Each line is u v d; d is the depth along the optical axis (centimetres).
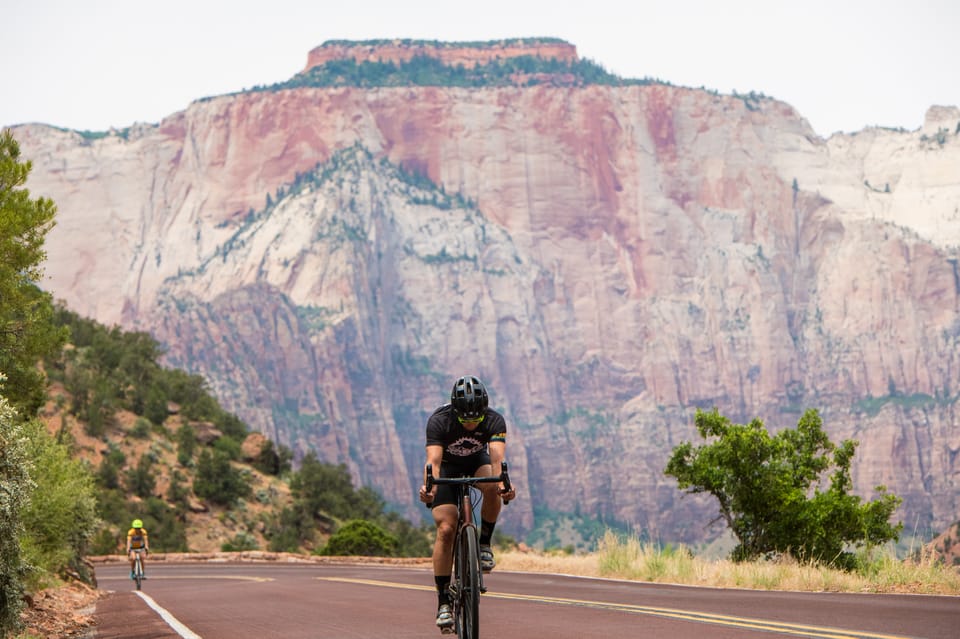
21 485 2075
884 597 2238
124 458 13400
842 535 3831
